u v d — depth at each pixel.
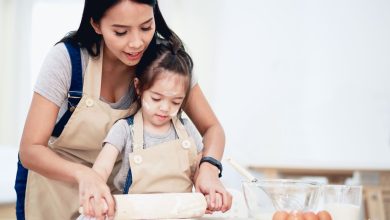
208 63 4.09
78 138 1.38
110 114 1.36
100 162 1.28
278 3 3.97
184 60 1.37
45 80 1.28
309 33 3.91
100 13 1.21
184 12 4.18
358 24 3.82
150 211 1.10
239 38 4.03
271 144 3.92
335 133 3.82
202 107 1.49
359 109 3.80
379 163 2.89
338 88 3.83
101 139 1.38
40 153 1.23
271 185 1.11
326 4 3.88
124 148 1.33
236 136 3.97
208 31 4.11
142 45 1.23
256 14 4.01
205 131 1.50
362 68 3.81
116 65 1.37
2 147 3.16
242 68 4.01
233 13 4.05
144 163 1.30
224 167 2.57
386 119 3.76
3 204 2.06
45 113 1.27
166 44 1.42
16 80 4.32
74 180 1.17
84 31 1.32
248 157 3.24
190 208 1.14
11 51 4.30
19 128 4.30
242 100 4.00
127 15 1.18
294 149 3.88
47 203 1.46
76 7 4.30
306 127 3.87
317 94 3.87
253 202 1.14
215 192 1.25
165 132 1.37
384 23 3.79
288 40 3.95
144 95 1.35
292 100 3.92
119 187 1.33
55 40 4.31
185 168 1.34
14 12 4.30
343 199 1.22
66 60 1.30
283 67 3.95
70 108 1.35
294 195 1.11
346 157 3.79
